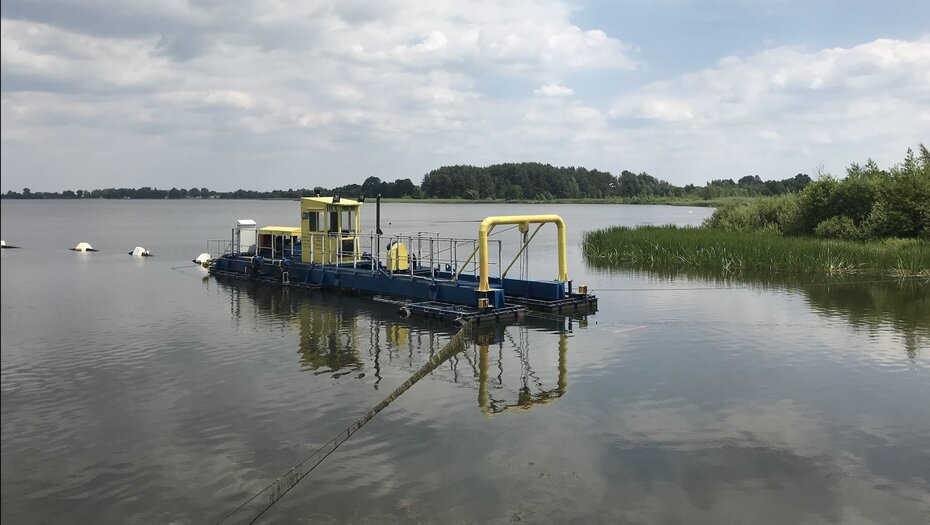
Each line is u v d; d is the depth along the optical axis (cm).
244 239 3453
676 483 876
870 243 3869
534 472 909
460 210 14950
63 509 831
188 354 1602
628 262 3816
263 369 1456
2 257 4316
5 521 797
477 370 1445
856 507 812
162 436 1063
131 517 809
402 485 870
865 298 2416
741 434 1051
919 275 3042
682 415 1139
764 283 2873
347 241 2870
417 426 1088
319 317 2097
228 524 784
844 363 1480
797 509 808
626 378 1373
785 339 1730
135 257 4375
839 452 979
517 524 770
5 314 2167
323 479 891
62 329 1909
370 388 1305
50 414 1169
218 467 944
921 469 920
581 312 2159
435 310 2042
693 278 3077
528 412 1156
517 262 3847
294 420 1127
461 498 834
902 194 4069
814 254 3369
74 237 6444
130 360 1547
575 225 9088
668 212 15450
